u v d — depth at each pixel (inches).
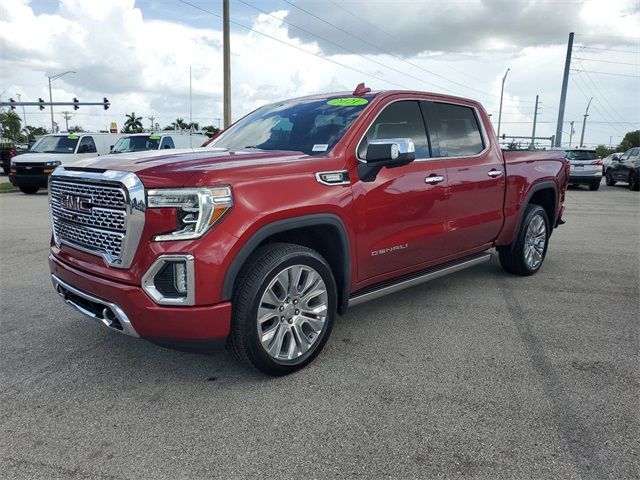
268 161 129.6
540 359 145.6
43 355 148.3
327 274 138.2
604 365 141.8
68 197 132.0
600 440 106.3
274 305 128.4
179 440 106.7
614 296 206.7
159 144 697.6
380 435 108.1
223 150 152.6
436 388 128.3
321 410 118.0
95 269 124.3
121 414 116.7
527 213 224.4
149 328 116.3
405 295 206.8
